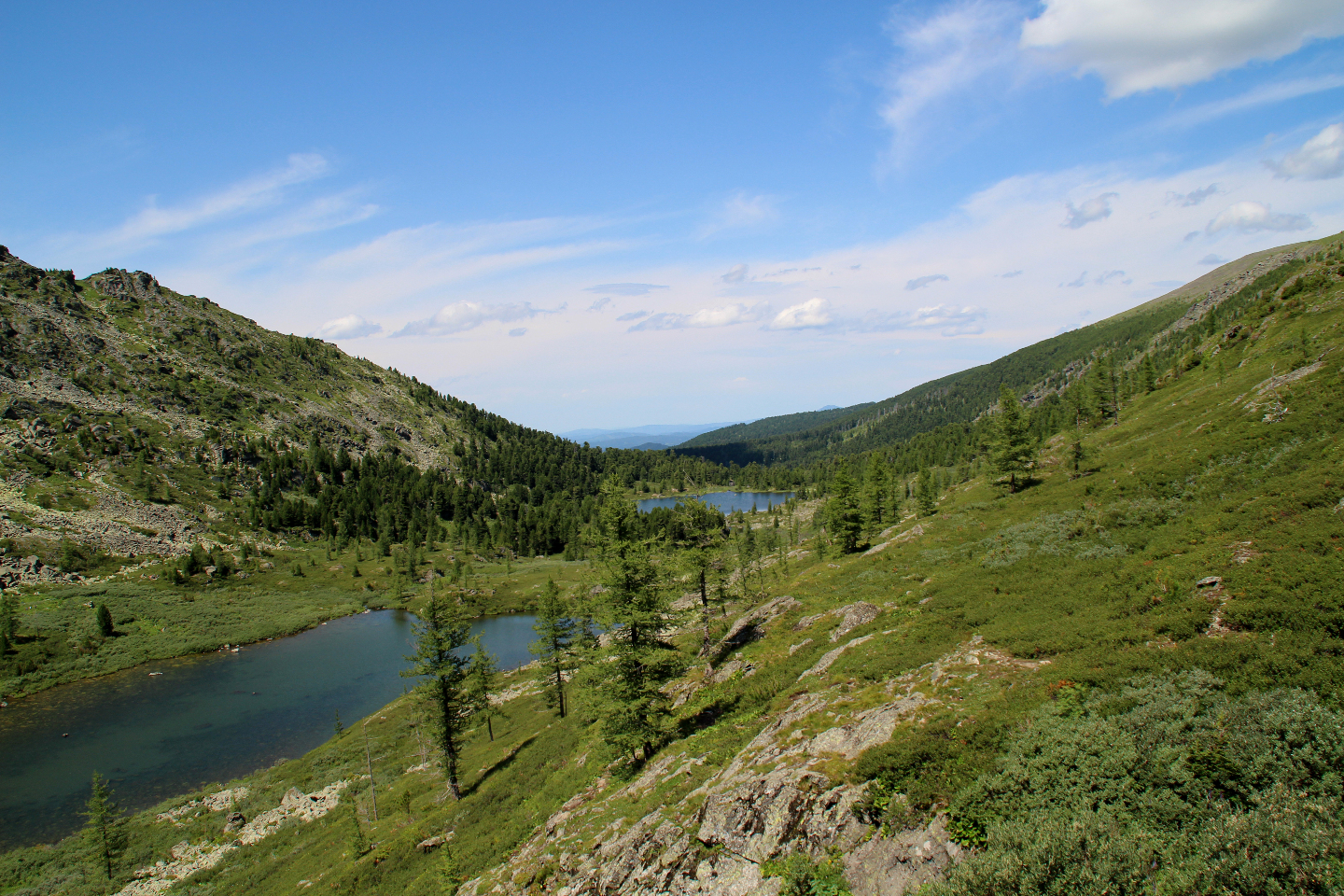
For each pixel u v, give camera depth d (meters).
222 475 180.38
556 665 58.06
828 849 16.25
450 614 50.62
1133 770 13.19
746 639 44.22
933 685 21.23
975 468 190.12
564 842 25.19
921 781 15.96
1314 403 37.12
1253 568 19.73
